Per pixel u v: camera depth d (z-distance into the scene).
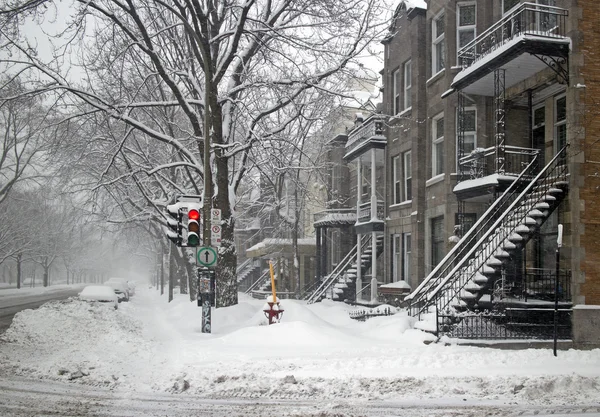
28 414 7.72
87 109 23.14
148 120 30.91
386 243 26.53
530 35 15.16
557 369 10.56
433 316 15.57
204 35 18.20
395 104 26.73
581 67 15.07
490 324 15.17
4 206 54.66
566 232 15.66
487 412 7.91
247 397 8.88
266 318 16.91
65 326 16.75
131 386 9.55
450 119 20.70
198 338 15.10
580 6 15.21
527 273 17.42
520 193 16.78
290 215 37.00
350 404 8.39
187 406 8.24
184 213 15.82
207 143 16.55
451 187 20.52
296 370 10.45
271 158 22.38
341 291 29.38
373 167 26.67
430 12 23.14
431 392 9.12
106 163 29.14
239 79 22.17
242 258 60.00
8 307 31.58
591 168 14.94
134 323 19.19
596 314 14.48
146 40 19.98
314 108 26.94
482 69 17.22
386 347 13.12
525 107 18.98
